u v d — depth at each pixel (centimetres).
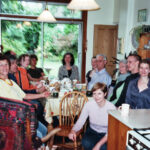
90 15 557
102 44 574
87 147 196
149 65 198
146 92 199
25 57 329
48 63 565
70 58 386
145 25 402
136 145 114
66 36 560
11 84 184
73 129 209
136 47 456
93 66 359
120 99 232
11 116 118
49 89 292
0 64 173
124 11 504
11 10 519
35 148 134
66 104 256
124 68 267
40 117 290
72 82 343
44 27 544
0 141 119
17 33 532
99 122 200
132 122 133
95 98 193
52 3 537
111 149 160
